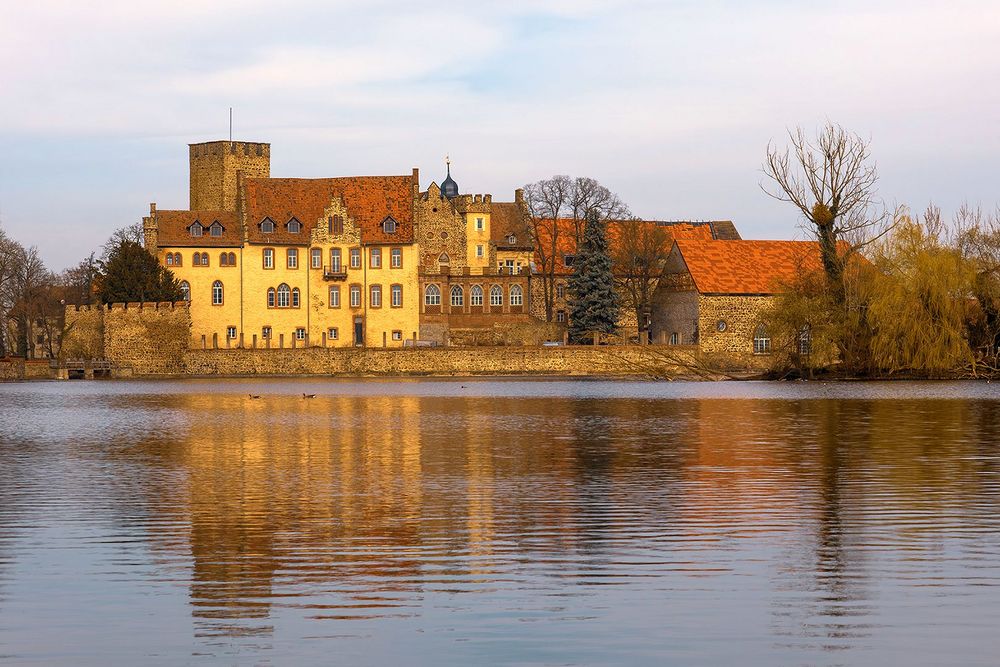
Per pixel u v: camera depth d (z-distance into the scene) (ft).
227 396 392.68
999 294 414.00
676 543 116.37
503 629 88.22
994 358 424.05
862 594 96.58
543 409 309.63
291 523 128.77
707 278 552.82
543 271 631.97
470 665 81.20
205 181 653.30
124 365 551.59
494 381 503.61
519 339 595.47
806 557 109.60
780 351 458.50
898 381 424.87
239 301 592.19
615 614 91.71
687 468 173.58
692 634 86.89
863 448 199.31
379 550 114.11
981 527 123.44
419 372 541.34
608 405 325.21
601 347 537.65
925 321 413.59
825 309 439.22
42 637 87.45
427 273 620.08
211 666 81.35
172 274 571.28
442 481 161.27
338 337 603.26
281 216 600.39
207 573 105.19
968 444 204.95
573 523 127.44
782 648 83.82
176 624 90.12
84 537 121.60
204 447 212.43
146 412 311.88
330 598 96.68
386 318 604.08
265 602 95.66
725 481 158.81
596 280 569.23
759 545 115.03
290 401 360.07
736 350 551.59
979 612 91.40
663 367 531.91
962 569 104.53
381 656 82.84
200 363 551.18
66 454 201.36
